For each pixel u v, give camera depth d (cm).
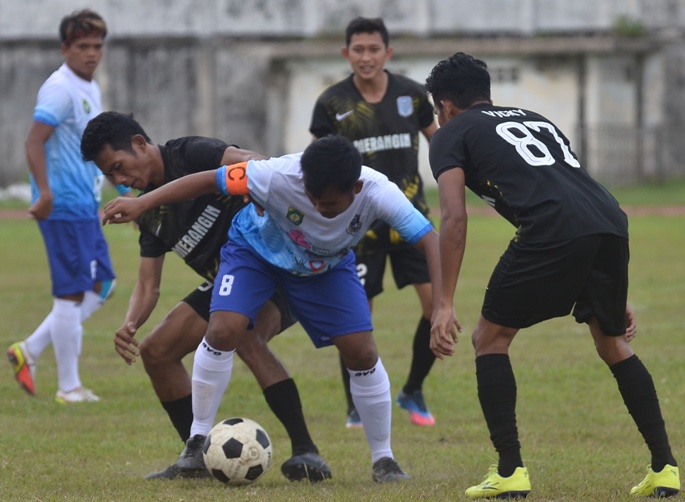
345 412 2555
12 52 11219
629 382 1677
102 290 2811
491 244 6612
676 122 11225
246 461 1759
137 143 1802
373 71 2553
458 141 1667
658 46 11025
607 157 10919
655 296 4350
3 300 4356
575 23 11206
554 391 2697
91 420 2425
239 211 1853
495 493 1622
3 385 2820
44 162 2641
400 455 2095
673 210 8875
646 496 1648
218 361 1808
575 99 11112
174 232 1864
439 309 1639
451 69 1745
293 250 1759
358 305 1830
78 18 2714
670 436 2195
